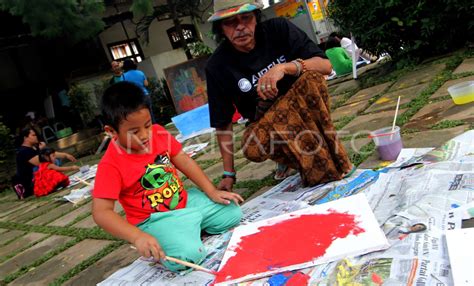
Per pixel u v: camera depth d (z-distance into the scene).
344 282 1.19
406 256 1.21
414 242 1.26
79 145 8.25
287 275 1.32
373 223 1.43
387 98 3.57
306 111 1.96
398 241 1.30
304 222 1.61
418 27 4.43
